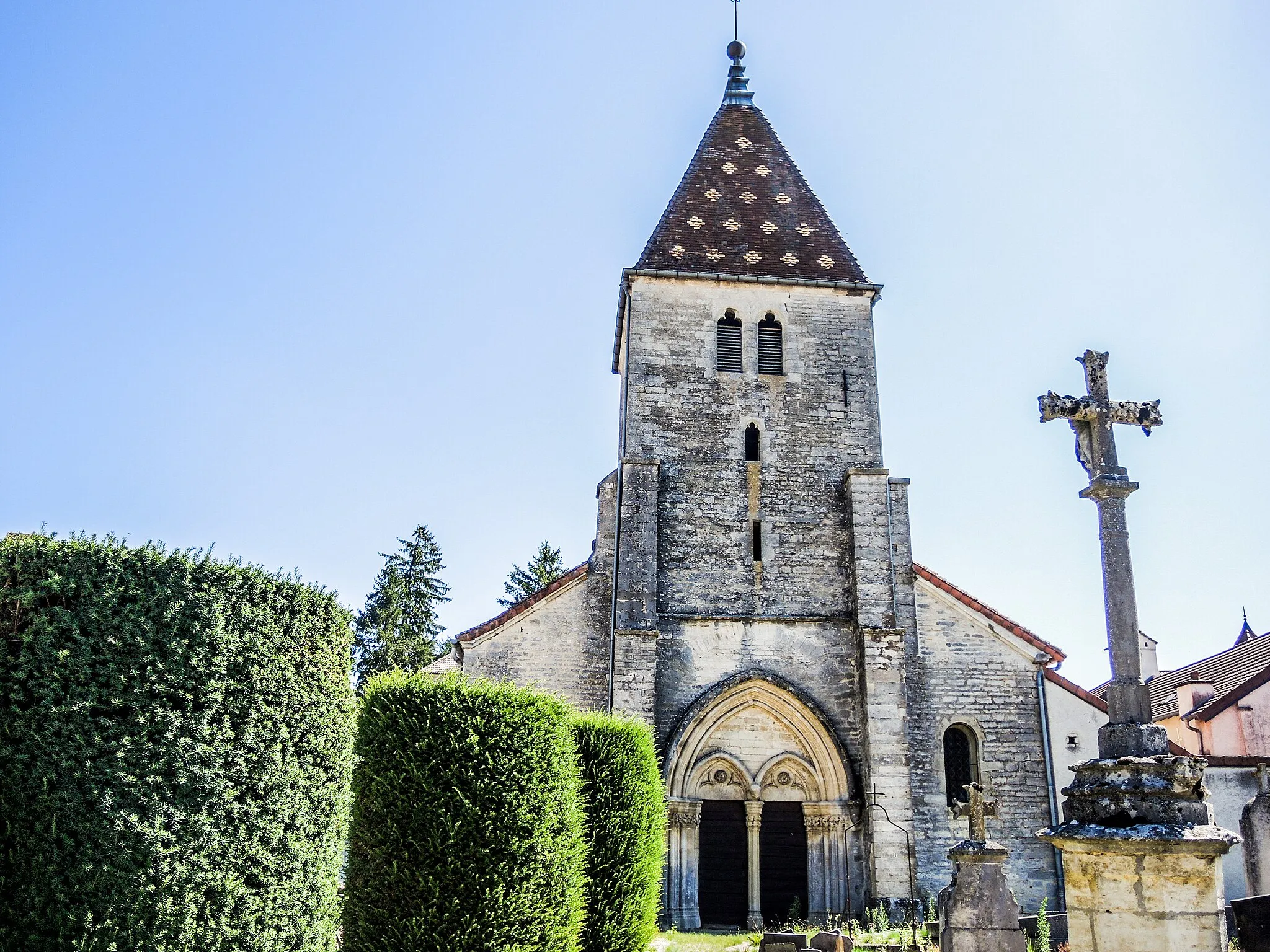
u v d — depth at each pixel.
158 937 9.24
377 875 11.83
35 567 9.60
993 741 23.55
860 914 21.64
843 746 22.59
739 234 27.11
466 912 11.67
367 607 55.16
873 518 24.08
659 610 23.56
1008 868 22.66
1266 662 32.28
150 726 9.62
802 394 25.50
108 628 9.63
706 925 21.80
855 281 26.36
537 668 24.14
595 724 16.81
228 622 10.31
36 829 9.03
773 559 24.19
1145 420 10.66
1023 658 24.11
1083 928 8.97
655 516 23.78
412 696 12.59
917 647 24.06
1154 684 41.69
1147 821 8.85
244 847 10.05
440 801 11.98
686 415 25.08
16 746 9.17
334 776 11.32
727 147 29.19
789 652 23.38
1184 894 8.63
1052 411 10.63
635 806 16.64
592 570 24.83
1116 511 10.41
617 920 15.86
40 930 8.91
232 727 10.18
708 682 23.03
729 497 24.56
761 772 22.53
